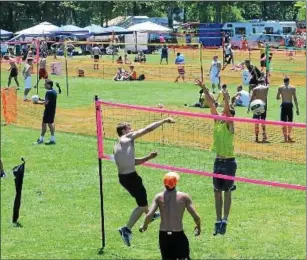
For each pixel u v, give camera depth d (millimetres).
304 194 17953
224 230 14219
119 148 13055
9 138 26750
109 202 17469
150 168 21016
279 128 27609
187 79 52812
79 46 89562
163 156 22594
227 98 14211
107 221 15711
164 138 25453
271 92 43531
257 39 93875
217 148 14094
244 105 35000
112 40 70500
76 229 15070
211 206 16891
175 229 11406
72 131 28312
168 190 11508
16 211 15477
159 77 54562
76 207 16969
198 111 34062
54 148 24766
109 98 40562
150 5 119375
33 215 16203
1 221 15656
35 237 14461
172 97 41188
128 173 13062
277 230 14758
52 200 17641
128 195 18156
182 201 11469
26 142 25969
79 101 38688
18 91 43688
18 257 13086
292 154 22844
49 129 28094
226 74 55094
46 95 25672
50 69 58781
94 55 62344
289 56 65688
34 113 33219
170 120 13430
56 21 114062
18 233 14750
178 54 56750
